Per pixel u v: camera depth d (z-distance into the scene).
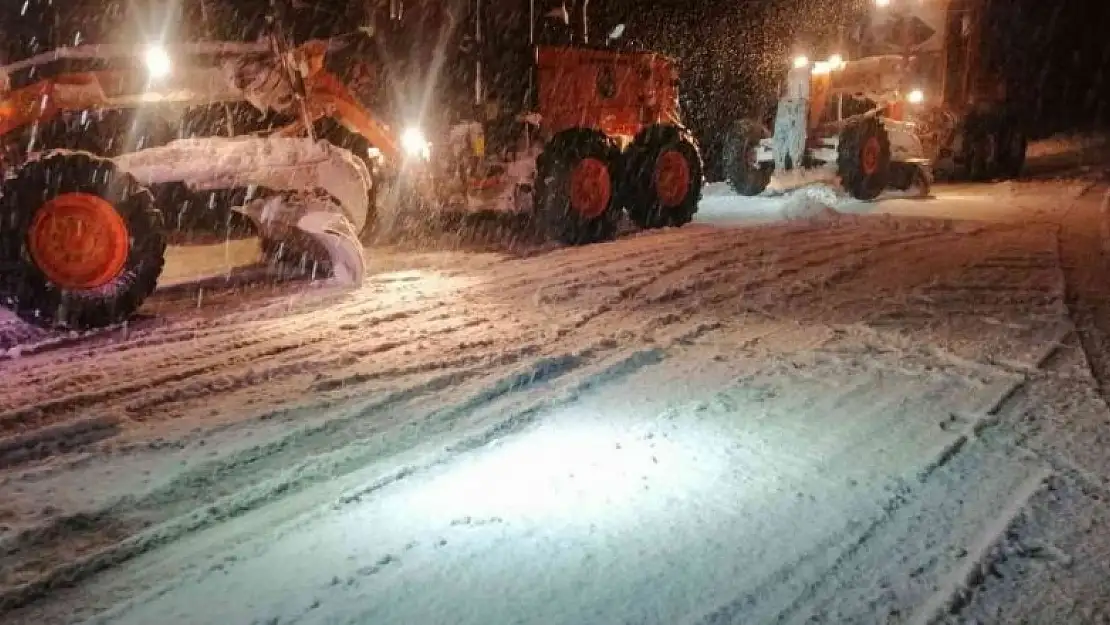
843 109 15.48
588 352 6.25
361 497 4.06
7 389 5.55
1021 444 4.49
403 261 9.68
